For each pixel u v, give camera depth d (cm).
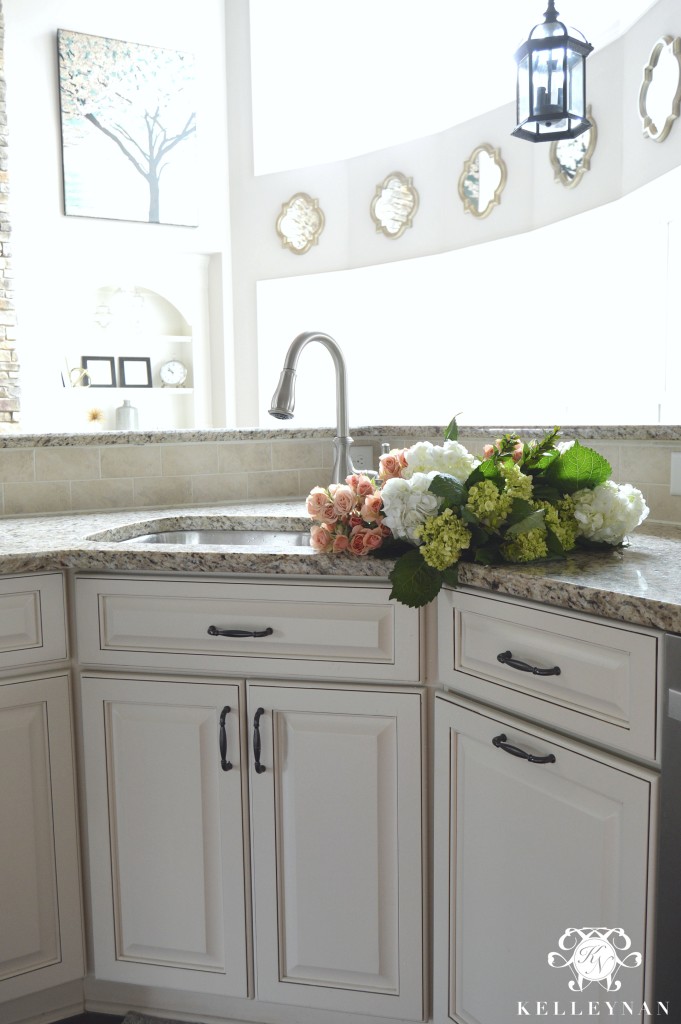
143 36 597
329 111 609
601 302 483
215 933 149
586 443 185
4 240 551
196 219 617
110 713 149
